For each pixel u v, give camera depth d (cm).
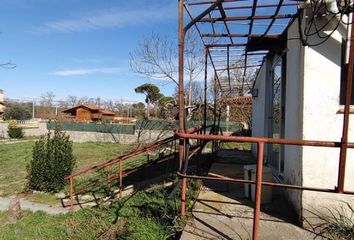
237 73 1188
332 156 333
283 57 531
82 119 3391
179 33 361
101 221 520
